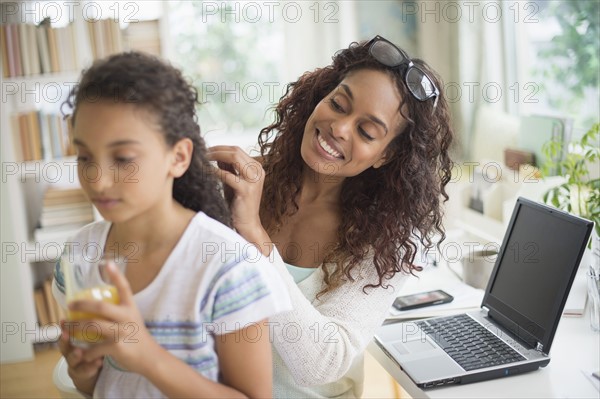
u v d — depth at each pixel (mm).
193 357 923
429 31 3785
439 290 1913
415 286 2027
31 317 3105
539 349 1488
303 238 1513
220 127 3951
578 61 3010
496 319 1664
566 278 1448
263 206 1555
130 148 847
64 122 3078
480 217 2562
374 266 1444
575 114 3055
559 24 3137
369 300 1425
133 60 886
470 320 1688
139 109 853
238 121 3969
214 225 965
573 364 1485
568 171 2168
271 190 1545
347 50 1521
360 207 1460
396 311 1796
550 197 2223
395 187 1455
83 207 3164
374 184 1491
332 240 1494
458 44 3637
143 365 835
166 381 851
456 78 3723
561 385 1394
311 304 1392
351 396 1515
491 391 1377
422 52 3832
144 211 929
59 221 3139
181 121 916
